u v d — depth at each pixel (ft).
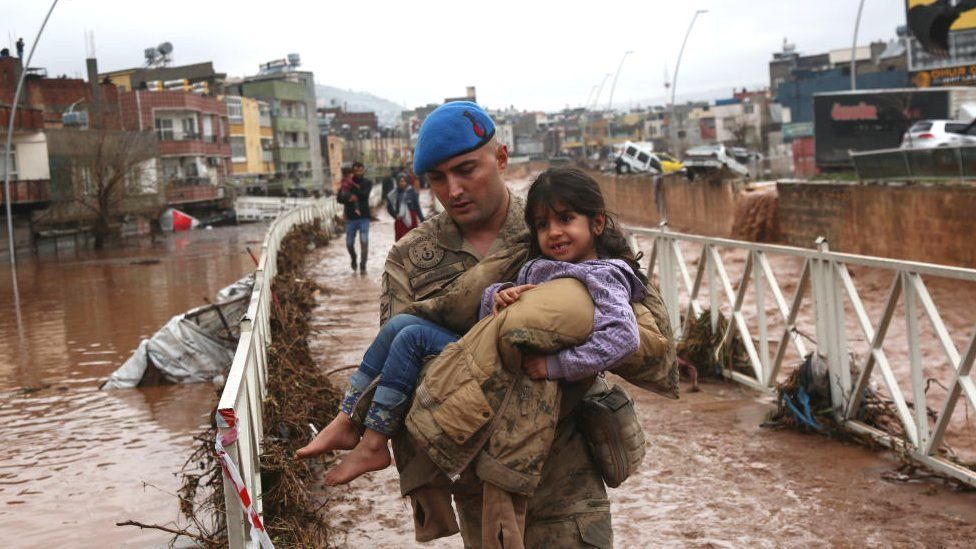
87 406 28.07
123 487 19.62
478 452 8.33
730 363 25.02
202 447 16.57
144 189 153.17
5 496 19.36
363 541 15.11
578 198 8.82
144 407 27.43
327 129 405.59
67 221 142.41
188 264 92.22
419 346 8.77
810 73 306.55
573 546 8.80
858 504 15.48
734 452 18.72
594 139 518.37
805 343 32.81
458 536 15.33
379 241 88.12
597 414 9.12
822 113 125.18
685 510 15.65
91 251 127.85
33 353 40.06
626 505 16.05
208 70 306.96
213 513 14.87
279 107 307.37
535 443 8.26
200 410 26.55
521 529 8.39
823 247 19.89
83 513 18.06
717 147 160.66
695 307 27.07
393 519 16.05
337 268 61.52
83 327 48.03
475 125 9.50
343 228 106.42
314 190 281.33
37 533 17.07
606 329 8.22
